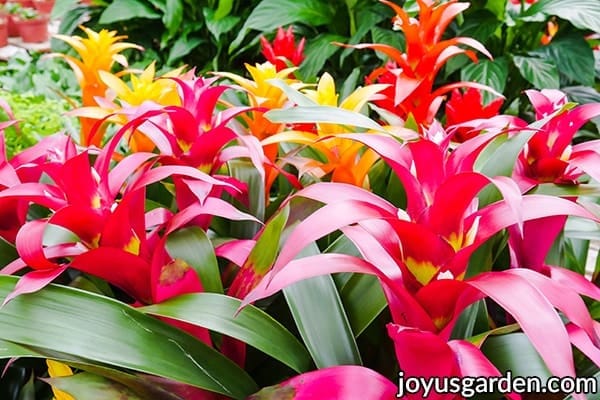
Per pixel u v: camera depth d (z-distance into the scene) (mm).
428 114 1495
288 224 980
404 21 1453
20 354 749
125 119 1282
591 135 3012
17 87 3621
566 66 3330
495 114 1460
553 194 981
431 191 713
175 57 4312
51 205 876
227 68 4500
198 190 919
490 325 1023
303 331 828
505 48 3699
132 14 4332
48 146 1072
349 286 924
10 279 820
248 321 809
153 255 843
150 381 835
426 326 709
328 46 3572
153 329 795
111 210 859
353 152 1144
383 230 716
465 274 909
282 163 1211
